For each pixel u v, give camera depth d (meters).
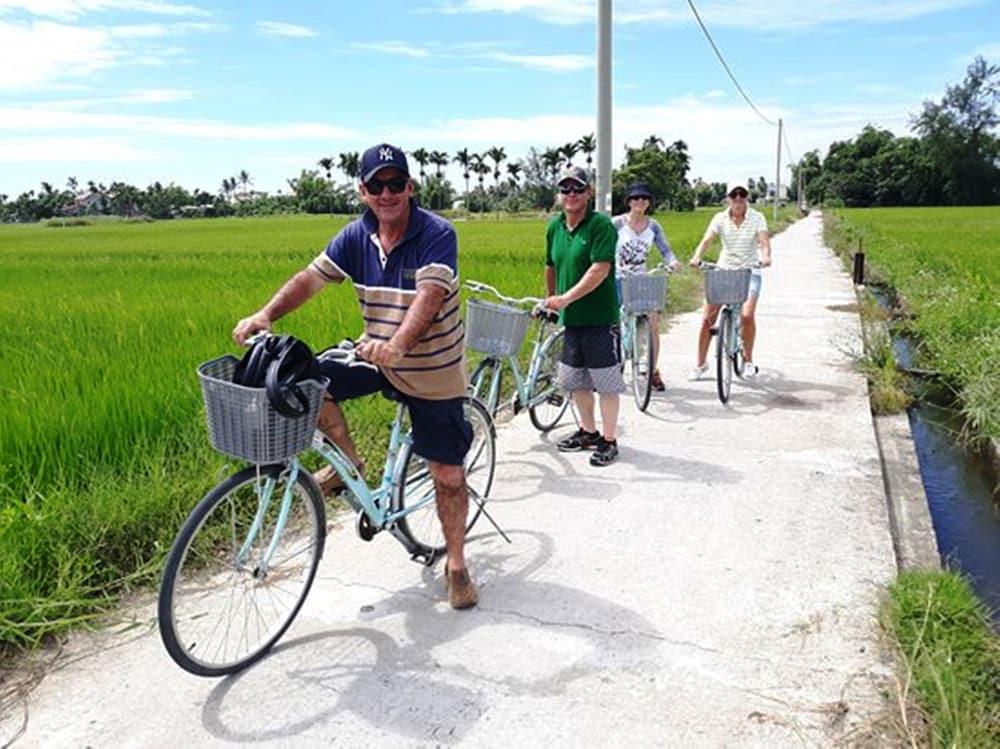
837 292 15.25
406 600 3.79
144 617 3.69
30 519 3.96
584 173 5.29
